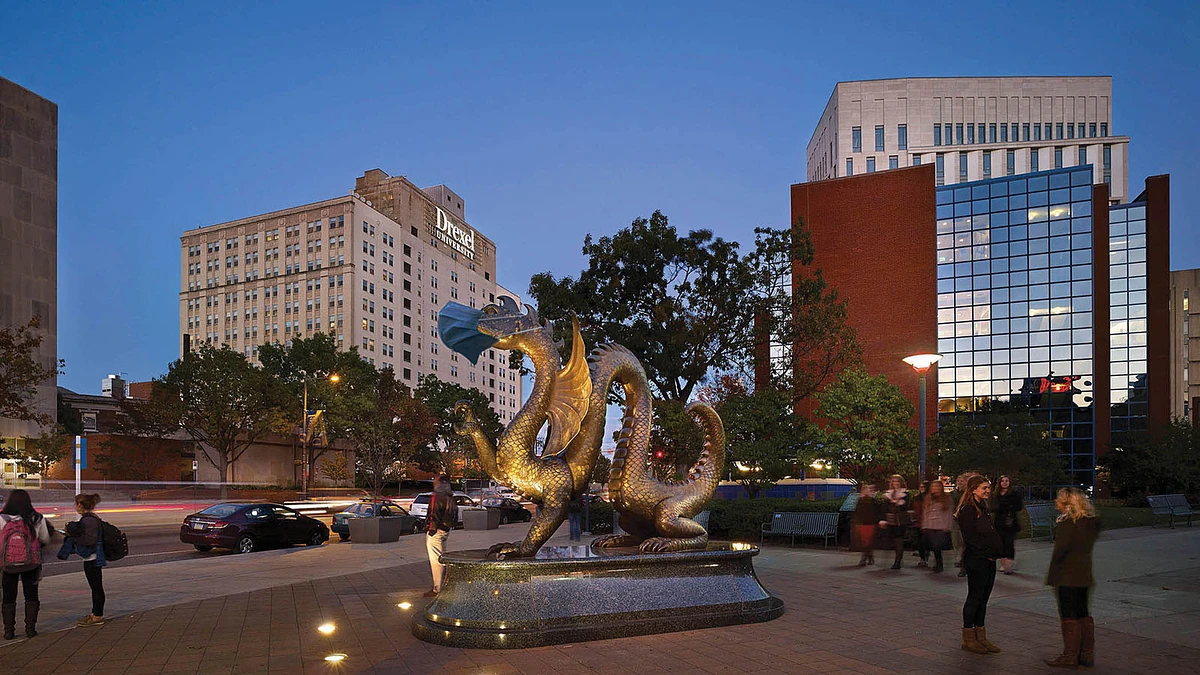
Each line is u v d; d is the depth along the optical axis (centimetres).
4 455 4094
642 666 701
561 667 700
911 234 4866
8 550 819
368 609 1002
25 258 5184
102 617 912
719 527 1952
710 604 862
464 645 773
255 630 870
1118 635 812
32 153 5297
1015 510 1286
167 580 1287
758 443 2172
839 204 5066
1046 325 5184
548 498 878
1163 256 5150
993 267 5366
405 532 2456
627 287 2881
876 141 8356
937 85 8388
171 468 5497
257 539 1953
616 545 998
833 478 3278
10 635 826
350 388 5628
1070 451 5050
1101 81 8394
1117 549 1603
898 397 2744
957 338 5397
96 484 4694
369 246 9688
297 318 9544
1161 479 3606
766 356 2939
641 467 956
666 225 2841
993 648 745
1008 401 5206
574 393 922
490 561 804
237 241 10131
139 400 5209
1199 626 855
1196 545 1683
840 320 2992
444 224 11712
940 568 1307
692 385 2836
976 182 5466
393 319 10088
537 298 2923
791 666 700
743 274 2745
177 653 762
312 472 5488
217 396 4881
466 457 6469
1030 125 8388
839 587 1151
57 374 3481
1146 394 5072
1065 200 5219
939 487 1330
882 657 732
